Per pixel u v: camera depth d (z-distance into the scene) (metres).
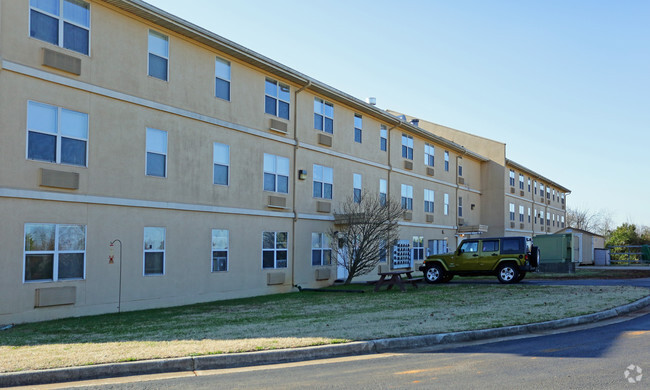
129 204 15.53
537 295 16.75
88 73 14.66
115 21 15.47
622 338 10.14
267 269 20.52
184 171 17.33
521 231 46.06
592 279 24.53
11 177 12.83
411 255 30.95
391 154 29.56
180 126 17.28
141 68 16.12
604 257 44.25
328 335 10.05
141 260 15.85
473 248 22.53
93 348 9.07
